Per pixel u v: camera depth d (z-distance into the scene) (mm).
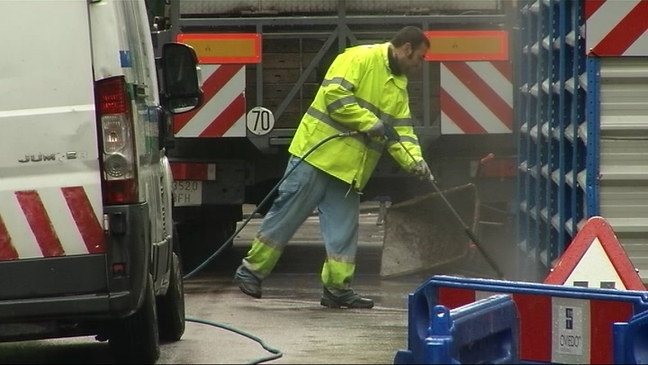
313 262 37969
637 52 24219
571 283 21312
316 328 25797
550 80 28438
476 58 33625
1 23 19266
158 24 33281
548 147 28719
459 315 17000
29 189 19281
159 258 22016
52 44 19281
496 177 34406
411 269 34125
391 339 24422
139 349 21250
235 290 31672
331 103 28531
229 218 37156
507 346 18312
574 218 25984
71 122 19250
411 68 28859
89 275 19344
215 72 33406
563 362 20234
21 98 19281
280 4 33562
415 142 28812
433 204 34312
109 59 19281
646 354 18500
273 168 34812
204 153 34719
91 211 19297
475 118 33719
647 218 24578
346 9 33656
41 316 19359
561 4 27000
